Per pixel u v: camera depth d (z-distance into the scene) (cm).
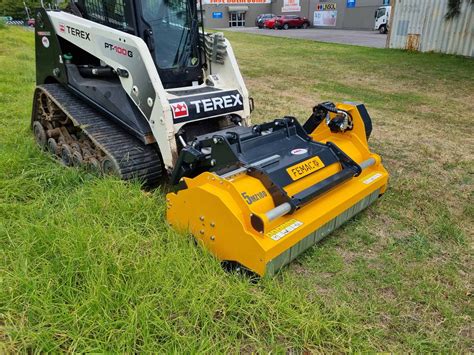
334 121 371
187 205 290
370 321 251
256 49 1734
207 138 302
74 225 299
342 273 293
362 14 3075
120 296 241
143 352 211
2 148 454
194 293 245
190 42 407
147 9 371
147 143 368
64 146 441
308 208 296
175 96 359
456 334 245
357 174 331
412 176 460
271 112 709
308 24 3453
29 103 675
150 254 279
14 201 352
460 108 767
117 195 339
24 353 210
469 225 365
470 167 488
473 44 1320
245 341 230
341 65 1267
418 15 1463
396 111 742
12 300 235
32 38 1808
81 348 213
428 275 294
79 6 446
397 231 350
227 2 3919
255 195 273
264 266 254
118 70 372
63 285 246
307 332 231
